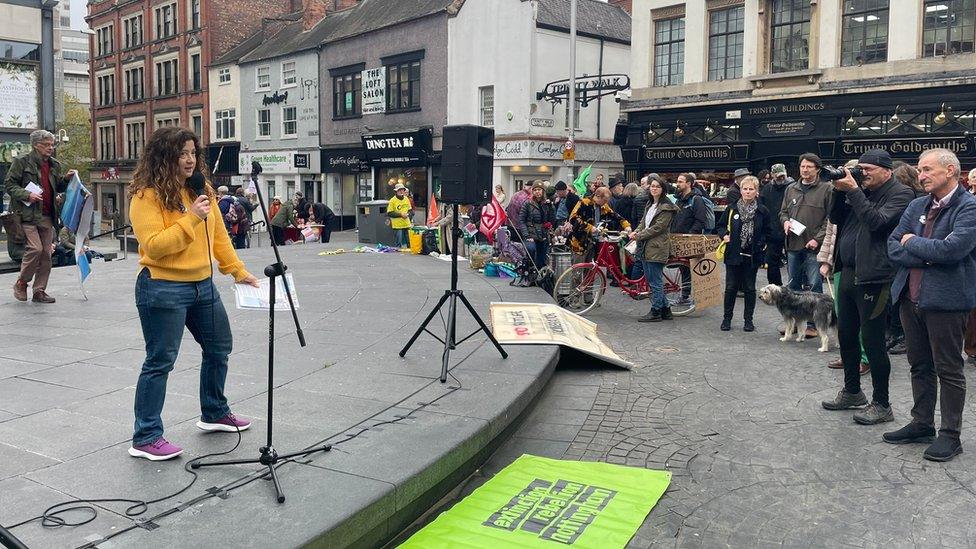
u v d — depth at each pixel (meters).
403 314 8.54
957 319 4.70
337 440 4.36
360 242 19.05
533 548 3.62
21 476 3.80
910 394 6.21
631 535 3.81
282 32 39.59
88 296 10.03
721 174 21.81
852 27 18.98
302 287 10.75
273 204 22.06
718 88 21.50
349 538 3.38
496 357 6.45
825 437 5.26
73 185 9.64
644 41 23.25
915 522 3.97
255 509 3.43
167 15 43.94
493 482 4.43
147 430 4.03
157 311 3.90
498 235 12.13
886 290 5.31
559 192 12.70
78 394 5.32
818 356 7.61
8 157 26.44
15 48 27.17
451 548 3.60
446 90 28.45
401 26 30.02
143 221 3.83
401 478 3.79
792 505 4.21
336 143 33.94
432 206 16.31
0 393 5.34
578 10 27.64
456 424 4.67
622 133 24.12
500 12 26.17
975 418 5.55
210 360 4.34
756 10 20.47
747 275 8.81
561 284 9.98
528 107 25.59
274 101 37.03
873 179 5.30
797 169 20.14
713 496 4.35
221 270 4.37
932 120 17.77
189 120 42.97
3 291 10.45
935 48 17.66
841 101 19.06
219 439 4.36
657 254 9.30
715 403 6.12
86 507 3.43
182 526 3.26
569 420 5.75
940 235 4.63
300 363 6.25
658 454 5.02
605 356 7.14
